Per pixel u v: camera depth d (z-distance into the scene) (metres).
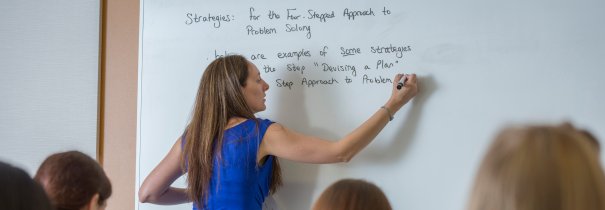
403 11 1.44
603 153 1.29
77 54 1.68
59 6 1.69
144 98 1.59
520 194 0.63
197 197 1.35
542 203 0.62
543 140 0.65
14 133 1.70
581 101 1.32
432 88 1.40
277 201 1.49
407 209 1.40
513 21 1.37
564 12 1.34
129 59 1.65
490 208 0.65
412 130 1.41
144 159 1.58
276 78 1.51
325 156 1.31
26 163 1.69
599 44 1.32
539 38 1.35
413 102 1.41
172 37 1.59
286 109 1.50
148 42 1.60
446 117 1.39
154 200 1.46
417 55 1.42
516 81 1.35
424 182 1.39
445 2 1.41
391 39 1.44
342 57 1.47
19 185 0.72
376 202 0.93
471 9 1.39
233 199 1.30
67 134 1.67
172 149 1.43
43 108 1.69
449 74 1.39
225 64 1.37
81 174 1.01
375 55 1.45
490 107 1.36
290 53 1.51
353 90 1.46
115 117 1.65
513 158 0.65
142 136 1.59
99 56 1.66
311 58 1.49
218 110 1.34
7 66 1.71
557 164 0.63
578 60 1.33
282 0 1.52
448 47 1.40
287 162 1.49
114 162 1.64
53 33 1.69
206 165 1.32
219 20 1.56
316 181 1.47
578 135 0.68
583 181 0.62
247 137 1.32
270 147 1.33
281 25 1.52
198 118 1.36
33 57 1.70
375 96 1.44
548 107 1.33
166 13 1.60
